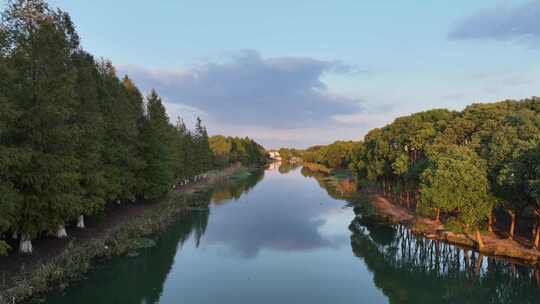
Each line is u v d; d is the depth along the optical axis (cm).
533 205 2992
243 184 9688
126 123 3722
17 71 2083
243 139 19225
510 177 2884
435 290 2652
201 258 3197
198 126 9175
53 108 2205
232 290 2500
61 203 2334
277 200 6731
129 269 2784
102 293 2377
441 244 3600
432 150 4425
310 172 15275
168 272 2825
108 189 3291
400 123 6231
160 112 5353
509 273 2903
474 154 3538
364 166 6988
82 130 2544
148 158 4578
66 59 2559
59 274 2316
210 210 5556
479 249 3291
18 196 2027
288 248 3594
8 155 1883
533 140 2934
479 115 5012
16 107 2097
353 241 3931
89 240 2972
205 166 9825
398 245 3844
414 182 4762
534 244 3198
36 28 2350
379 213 5172
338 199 6931
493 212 4053
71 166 2464
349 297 2462
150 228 3884
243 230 4297
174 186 7200
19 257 2334
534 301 2416
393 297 2491
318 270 2981
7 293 1931
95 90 3117
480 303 2419
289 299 2381
